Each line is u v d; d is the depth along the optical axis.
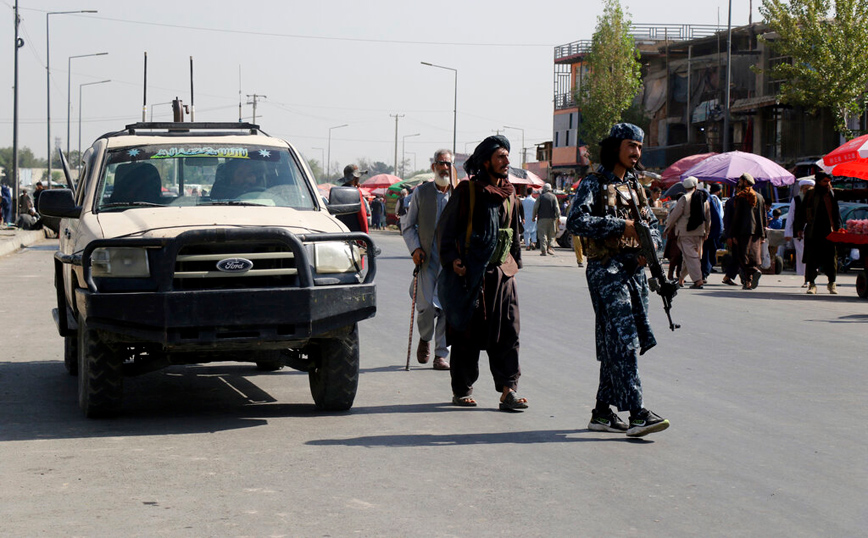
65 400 7.62
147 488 5.13
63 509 4.77
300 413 7.16
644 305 6.51
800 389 8.19
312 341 7.05
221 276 6.42
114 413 6.90
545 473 5.50
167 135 8.12
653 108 65.75
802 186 17.08
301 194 7.77
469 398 7.48
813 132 42.88
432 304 9.03
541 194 29.47
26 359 9.77
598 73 64.44
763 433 6.58
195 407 7.41
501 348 7.25
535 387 8.22
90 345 6.67
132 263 6.39
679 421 6.94
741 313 13.67
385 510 4.78
